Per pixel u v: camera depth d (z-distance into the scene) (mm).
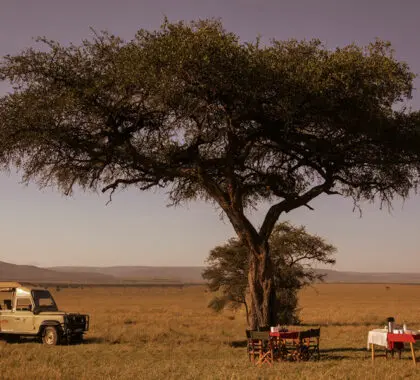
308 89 16156
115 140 18000
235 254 38219
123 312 59312
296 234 36750
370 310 68062
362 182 19828
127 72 16047
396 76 17094
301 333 15922
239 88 16188
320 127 18297
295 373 13375
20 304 23375
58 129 17062
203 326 34844
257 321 18125
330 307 82875
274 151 20391
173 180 19891
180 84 16328
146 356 18469
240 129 18875
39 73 17016
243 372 13695
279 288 36531
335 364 14992
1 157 17594
